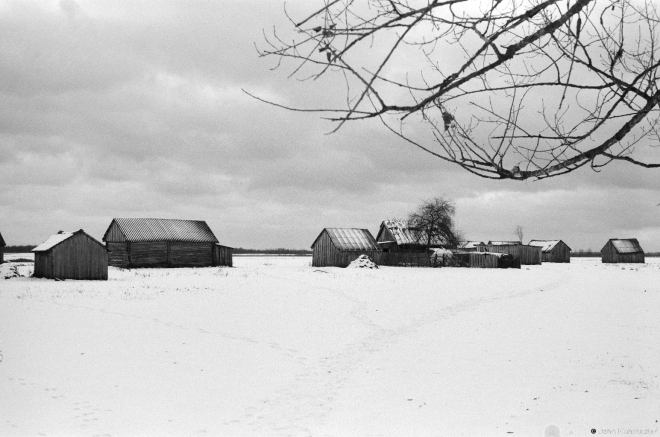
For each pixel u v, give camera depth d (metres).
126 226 68.56
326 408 12.61
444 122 3.08
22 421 11.37
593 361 16.30
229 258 72.31
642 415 10.74
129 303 29.28
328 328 23.52
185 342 19.83
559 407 11.73
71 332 20.80
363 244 74.06
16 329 21.12
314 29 2.73
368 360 17.62
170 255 69.69
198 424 11.45
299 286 40.69
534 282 48.59
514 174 3.21
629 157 3.37
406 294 36.56
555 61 3.16
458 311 28.97
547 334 21.36
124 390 13.97
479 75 2.95
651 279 53.72
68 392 13.62
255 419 11.85
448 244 88.62
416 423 11.18
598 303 31.94
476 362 16.75
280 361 17.50
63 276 46.28
